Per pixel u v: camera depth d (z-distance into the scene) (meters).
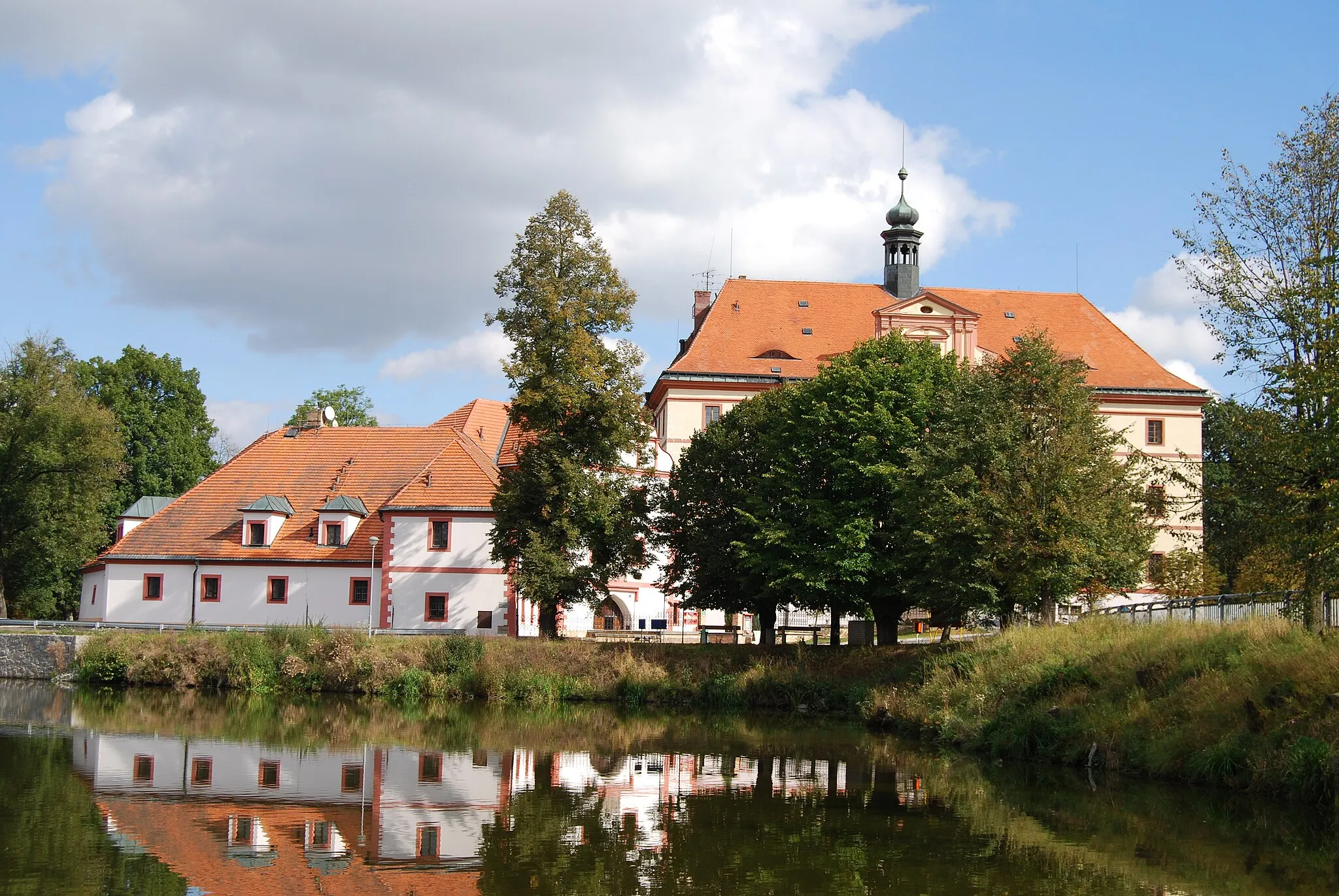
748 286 78.31
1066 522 34.84
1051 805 21.55
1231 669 24.69
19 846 17.09
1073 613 42.94
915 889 15.38
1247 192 27.98
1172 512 29.95
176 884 15.12
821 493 44.19
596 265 48.75
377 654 44.25
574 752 28.75
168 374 80.50
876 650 42.91
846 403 43.94
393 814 20.25
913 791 23.05
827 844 18.11
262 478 61.25
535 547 45.91
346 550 56.50
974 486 36.78
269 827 18.84
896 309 73.25
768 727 35.34
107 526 77.00
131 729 31.53
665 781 24.31
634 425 48.94
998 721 29.45
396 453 62.09
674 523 49.62
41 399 67.31
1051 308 80.06
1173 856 17.27
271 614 55.97
